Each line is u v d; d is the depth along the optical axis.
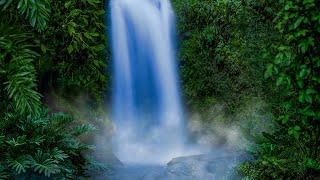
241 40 7.12
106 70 7.59
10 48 4.47
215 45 7.54
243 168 5.10
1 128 4.55
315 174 4.36
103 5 7.60
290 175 4.45
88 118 6.91
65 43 6.68
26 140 4.37
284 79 4.42
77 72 6.95
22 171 4.23
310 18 4.18
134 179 5.94
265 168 4.82
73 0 6.77
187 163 6.00
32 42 6.12
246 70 7.02
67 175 4.58
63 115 5.02
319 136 4.47
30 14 4.41
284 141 4.85
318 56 4.23
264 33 6.71
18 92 4.32
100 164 5.42
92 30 7.01
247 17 6.99
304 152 4.57
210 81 7.64
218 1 7.43
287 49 4.36
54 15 6.52
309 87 4.30
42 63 6.45
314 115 4.34
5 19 4.84
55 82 6.80
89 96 7.22
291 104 4.54
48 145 4.61
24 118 4.66
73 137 5.50
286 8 4.29
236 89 7.20
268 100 6.40
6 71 4.42
